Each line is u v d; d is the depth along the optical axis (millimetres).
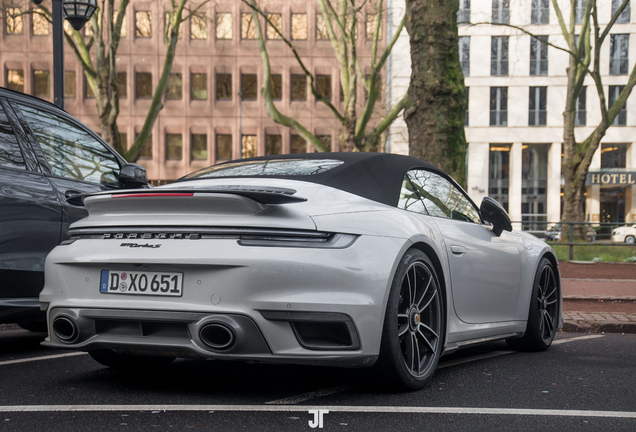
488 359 4496
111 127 21734
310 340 2828
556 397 3236
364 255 2930
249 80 40406
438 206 3943
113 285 2951
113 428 2564
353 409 2895
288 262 2738
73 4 9430
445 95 9570
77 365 4090
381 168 3607
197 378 3623
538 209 40344
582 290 10039
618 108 24188
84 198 3129
